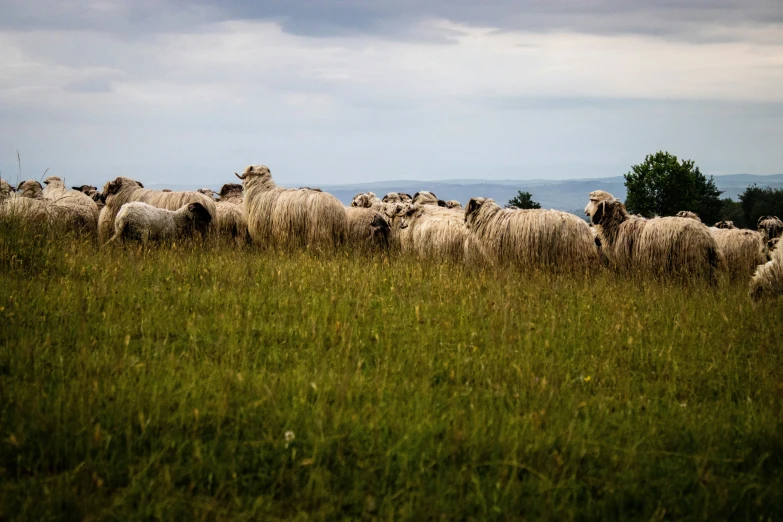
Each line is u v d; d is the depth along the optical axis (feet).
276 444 14.85
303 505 13.30
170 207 52.37
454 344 22.22
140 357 19.71
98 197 67.56
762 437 16.94
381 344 21.72
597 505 13.82
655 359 22.76
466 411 17.39
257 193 50.60
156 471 13.98
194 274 30.09
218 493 13.51
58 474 13.75
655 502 14.14
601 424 17.37
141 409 15.75
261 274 30.71
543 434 15.87
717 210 218.79
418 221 52.26
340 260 37.99
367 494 13.76
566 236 40.70
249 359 20.27
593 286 32.96
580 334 24.43
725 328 26.22
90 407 15.62
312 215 48.34
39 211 47.50
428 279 32.32
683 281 40.24
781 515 14.10
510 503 13.53
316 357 20.58
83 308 22.81
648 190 211.00
